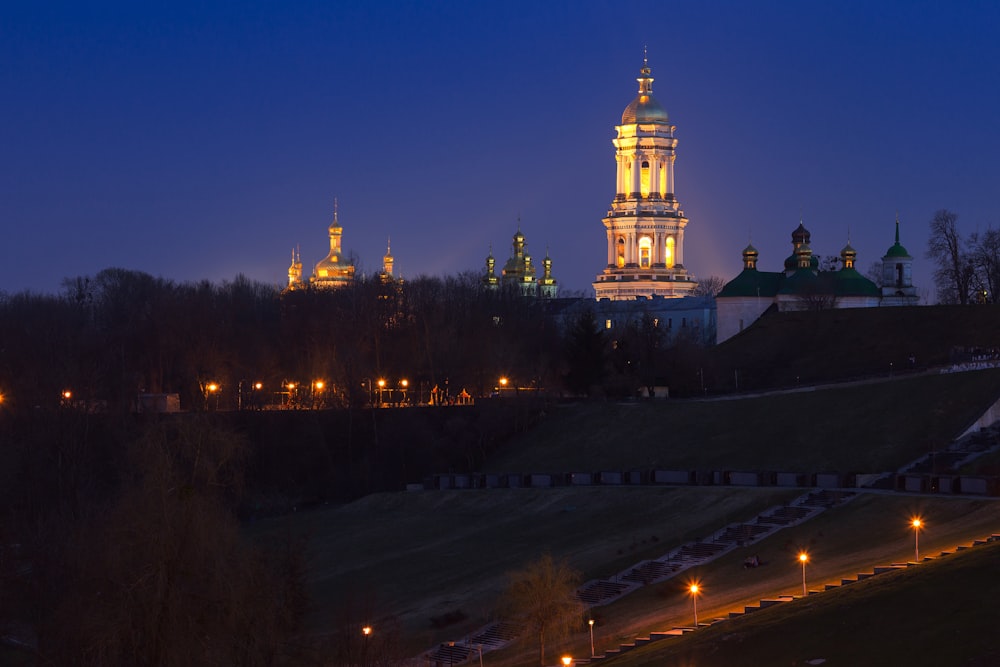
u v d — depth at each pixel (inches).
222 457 4104.3
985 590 3774.6
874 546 5511.8
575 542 6870.1
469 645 5344.5
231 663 3779.5
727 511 6737.2
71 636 3853.3
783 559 5674.2
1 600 4945.9
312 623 5836.6
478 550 7081.7
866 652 3587.6
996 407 7623.0
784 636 3865.7
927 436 7534.5
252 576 3924.7
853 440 7864.2
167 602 3725.4
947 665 3383.4
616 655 4579.2
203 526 3811.5
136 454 4035.4
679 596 5467.5
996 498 5846.5
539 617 5123.0
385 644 4901.6
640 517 7066.9
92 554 4030.5
